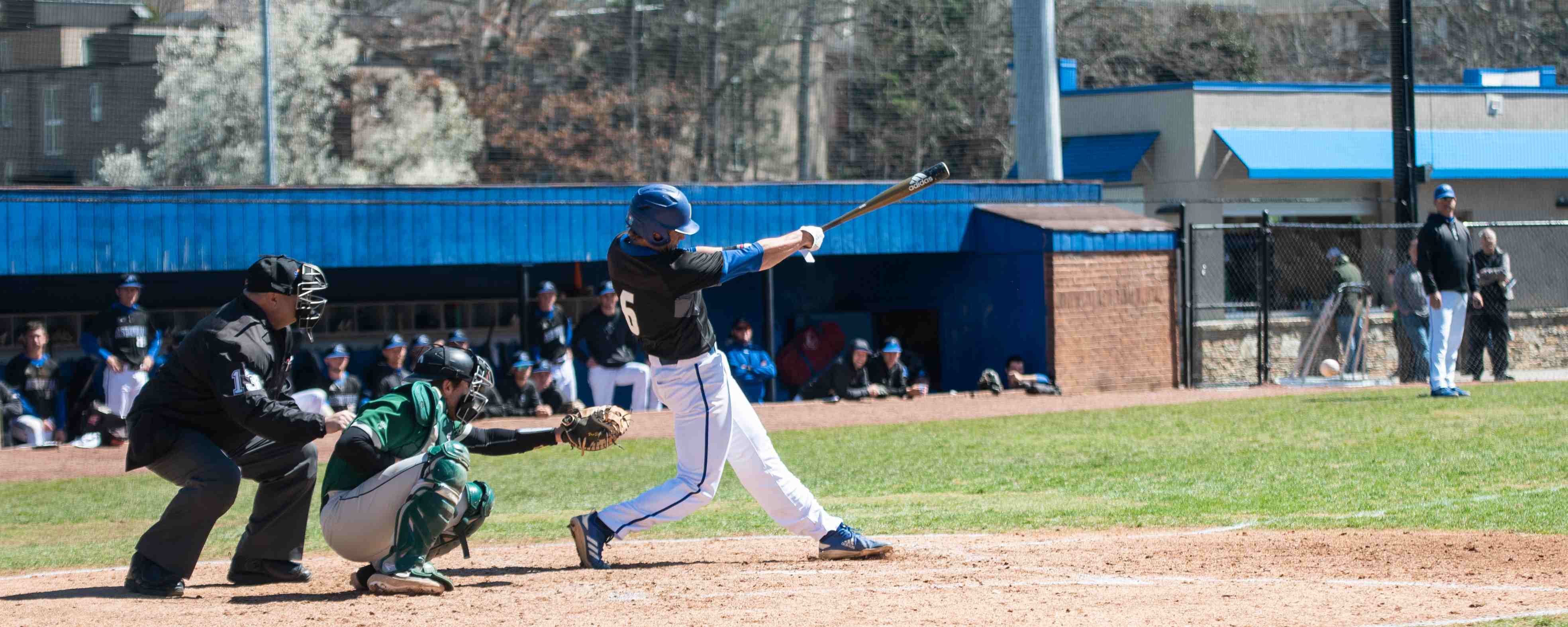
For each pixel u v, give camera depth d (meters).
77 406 28.11
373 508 10.33
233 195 30.75
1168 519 14.73
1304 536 12.85
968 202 37.44
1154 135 48.16
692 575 11.15
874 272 41.34
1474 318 32.34
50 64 32.56
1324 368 33.31
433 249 32.41
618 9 42.88
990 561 11.75
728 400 11.14
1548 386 28.55
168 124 34.69
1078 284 35.88
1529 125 52.28
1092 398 32.09
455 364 10.62
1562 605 9.15
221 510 10.31
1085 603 9.38
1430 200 51.00
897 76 41.91
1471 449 19.33
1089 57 63.41
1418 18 64.12
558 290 38.31
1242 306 39.69
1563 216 53.16
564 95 43.38
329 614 9.34
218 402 10.26
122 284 27.47
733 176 43.12
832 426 27.98
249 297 10.21
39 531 17.95
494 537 15.27
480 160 43.62
